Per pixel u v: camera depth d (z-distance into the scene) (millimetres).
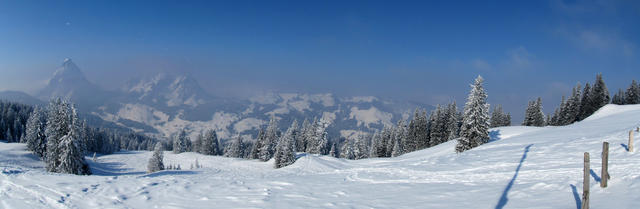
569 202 10594
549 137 31422
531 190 12570
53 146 39938
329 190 15242
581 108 68500
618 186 11156
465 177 16578
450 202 12281
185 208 12141
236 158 89375
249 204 12680
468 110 40750
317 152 72375
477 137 40125
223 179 17594
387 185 16219
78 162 40656
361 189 15422
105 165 81125
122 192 14039
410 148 71312
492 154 23828
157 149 67250
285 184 16438
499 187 13703
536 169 16016
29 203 12148
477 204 11734
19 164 59250
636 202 9547
